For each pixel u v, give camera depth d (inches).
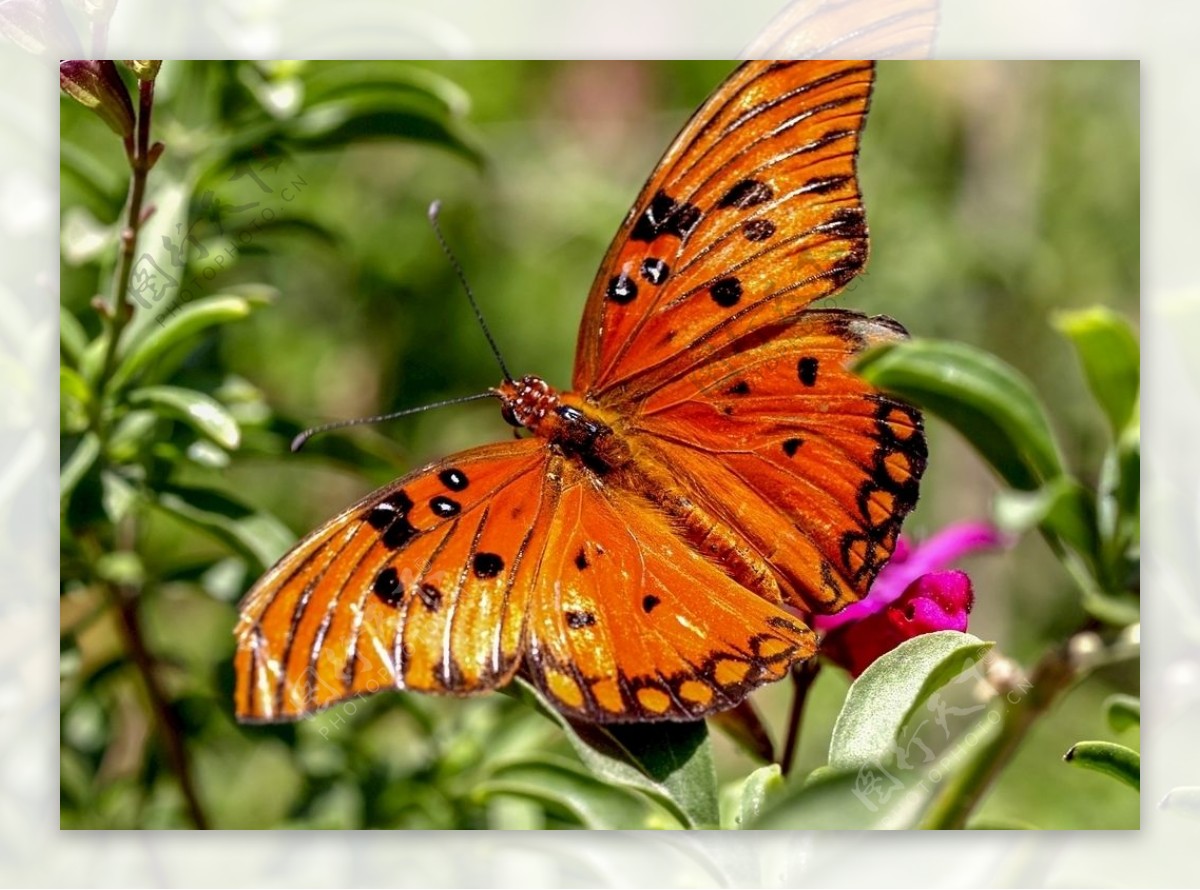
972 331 18.8
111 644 13.3
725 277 10.4
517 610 9.8
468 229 17.4
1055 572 17.0
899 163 18.9
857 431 10.3
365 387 16.3
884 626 10.3
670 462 10.3
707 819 9.8
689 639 9.8
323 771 12.5
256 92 12.2
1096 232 18.5
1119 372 10.4
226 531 11.6
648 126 18.8
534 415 10.2
